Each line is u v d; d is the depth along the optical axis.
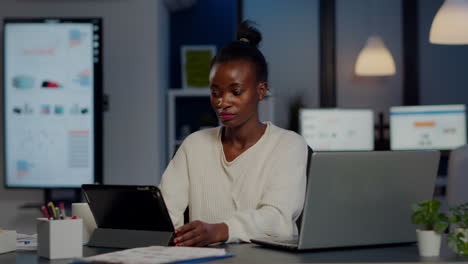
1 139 4.43
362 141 5.95
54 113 4.22
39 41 4.19
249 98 2.03
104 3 4.46
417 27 6.18
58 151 4.23
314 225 1.64
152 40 4.48
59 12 4.45
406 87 6.21
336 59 6.23
